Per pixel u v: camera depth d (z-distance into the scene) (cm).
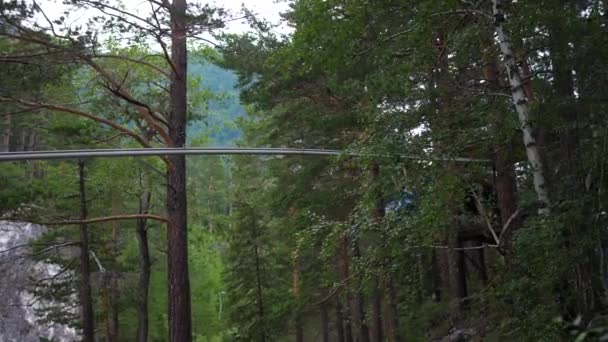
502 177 1073
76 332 2847
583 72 710
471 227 1160
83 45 1299
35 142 2717
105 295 2409
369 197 882
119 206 2452
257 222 2588
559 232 647
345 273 1889
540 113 738
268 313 2448
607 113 677
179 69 1528
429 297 1590
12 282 2284
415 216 792
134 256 2698
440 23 888
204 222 2891
